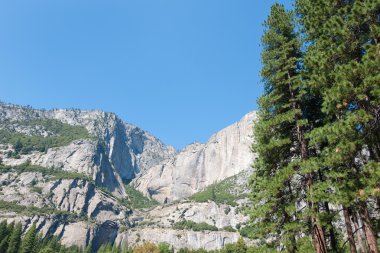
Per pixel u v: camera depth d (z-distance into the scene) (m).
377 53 19.00
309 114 28.98
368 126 19.75
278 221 26.59
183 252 160.75
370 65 19.06
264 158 28.30
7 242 121.56
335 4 24.33
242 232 139.38
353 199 19.66
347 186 20.08
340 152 19.75
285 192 26.67
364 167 18.70
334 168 21.70
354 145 19.33
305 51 29.22
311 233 24.36
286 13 30.48
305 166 23.52
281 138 27.95
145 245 122.69
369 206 22.50
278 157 28.12
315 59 23.55
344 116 21.39
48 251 131.38
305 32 28.95
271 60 28.59
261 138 28.25
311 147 26.81
